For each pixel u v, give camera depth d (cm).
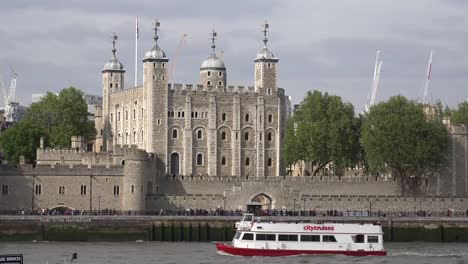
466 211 19425
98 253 15112
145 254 15038
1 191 18512
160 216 17488
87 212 18250
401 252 15688
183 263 14012
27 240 17000
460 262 14375
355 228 15175
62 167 18775
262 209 19612
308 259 14650
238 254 15025
